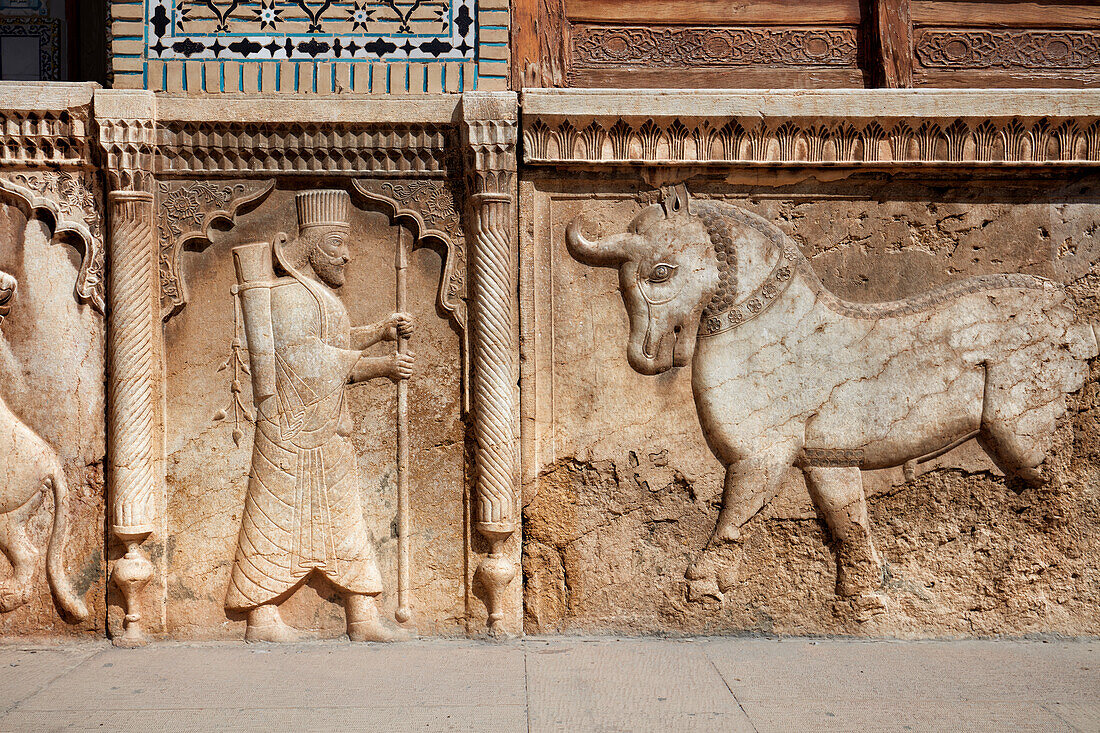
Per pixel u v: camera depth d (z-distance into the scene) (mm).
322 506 3426
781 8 3730
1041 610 3531
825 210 3531
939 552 3533
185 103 3371
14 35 4141
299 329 3418
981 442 3539
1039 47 3748
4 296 3354
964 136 3447
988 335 3510
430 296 3473
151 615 3408
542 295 3484
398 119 3406
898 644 3453
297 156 3426
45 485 3400
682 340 3496
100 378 3414
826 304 3506
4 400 3393
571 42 3689
